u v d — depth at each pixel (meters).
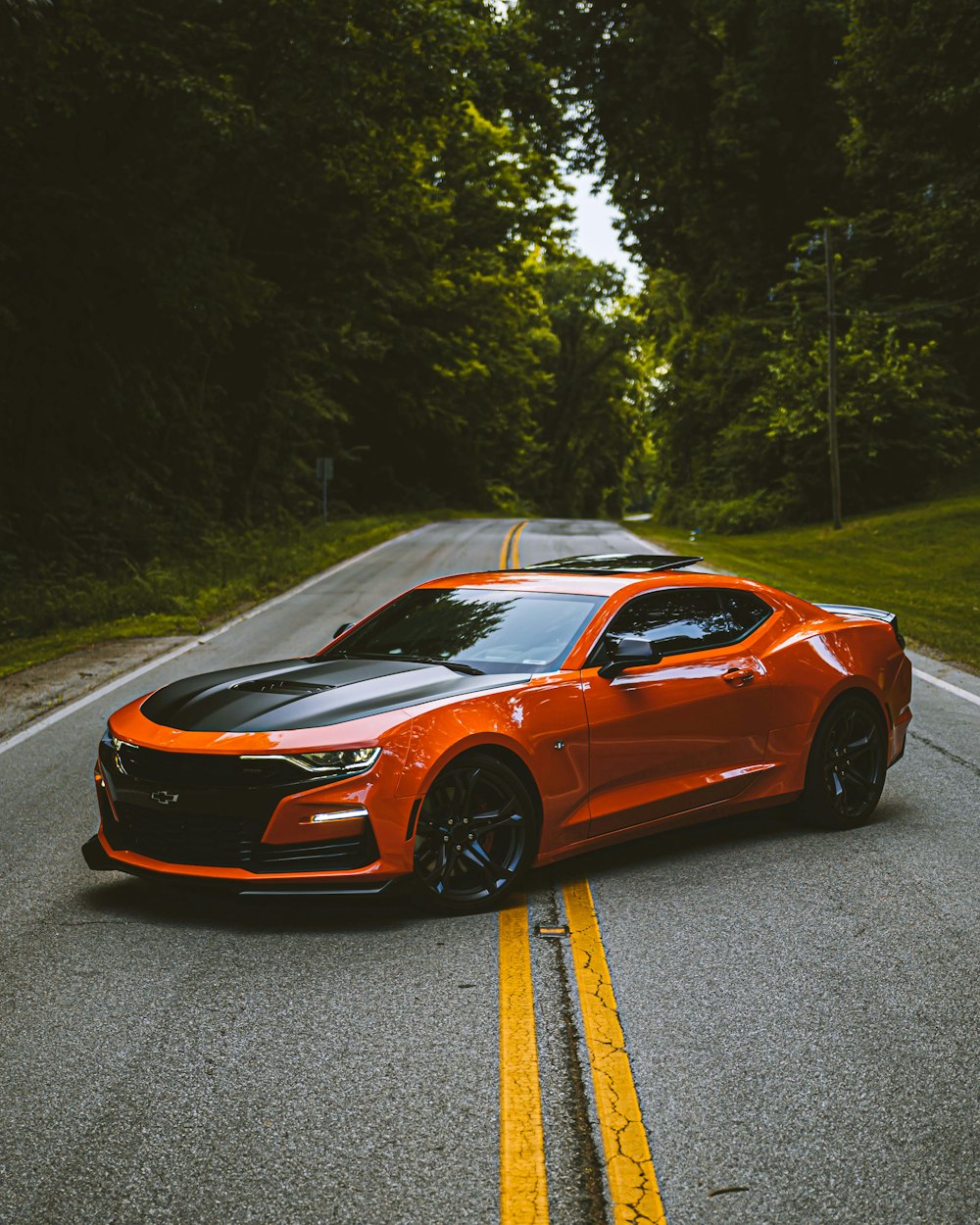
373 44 25.28
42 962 4.58
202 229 26.75
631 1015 3.98
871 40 33.53
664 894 5.41
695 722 5.98
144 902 5.41
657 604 6.16
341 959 4.57
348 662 5.88
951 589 22.22
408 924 4.99
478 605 6.24
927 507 39.34
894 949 4.64
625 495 124.31
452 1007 4.06
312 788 4.75
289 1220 2.79
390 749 4.84
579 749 5.47
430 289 45.81
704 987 4.24
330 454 51.50
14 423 26.59
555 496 99.94
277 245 38.00
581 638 5.75
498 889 5.18
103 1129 3.23
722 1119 3.25
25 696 11.91
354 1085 3.48
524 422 74.50
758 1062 3.61
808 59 47.44
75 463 28.70
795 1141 3.13
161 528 29.42
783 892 5.43
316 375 46.47
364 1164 3.03
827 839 6.46
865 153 37.00
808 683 6.52
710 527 45.81
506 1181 2.94
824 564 28.08
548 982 4.30
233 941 4.82
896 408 42.59
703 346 56.69
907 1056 3.65
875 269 46.56
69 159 24.53
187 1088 3.48
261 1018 3.99
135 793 5.02
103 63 21.11
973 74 31.45
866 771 6.89
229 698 5.35
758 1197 2.87
